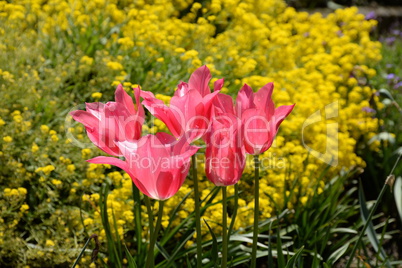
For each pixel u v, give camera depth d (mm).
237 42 5914
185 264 3584
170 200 3598
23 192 3340
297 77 5430
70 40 5047
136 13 5434
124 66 4727
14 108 4082
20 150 3732
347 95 5863
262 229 3580
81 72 4402
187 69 4895
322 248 3316
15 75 4289
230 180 1713
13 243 3254
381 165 5164
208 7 7008
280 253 2609
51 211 3627
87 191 3828
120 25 5469
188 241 3469
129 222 3551
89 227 3395
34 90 4070
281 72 5355
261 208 3799
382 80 6395
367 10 9602
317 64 5715
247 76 5445
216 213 3500
